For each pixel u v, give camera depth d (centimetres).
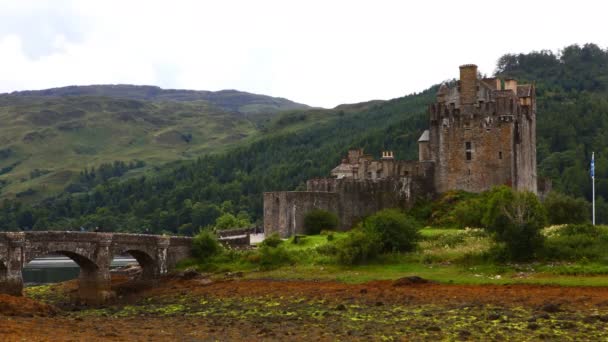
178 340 5553
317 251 10012
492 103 13025
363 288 7975
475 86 13212
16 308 7181
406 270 8838
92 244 9019
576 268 8081
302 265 9644
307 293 8006
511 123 12875
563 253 8606
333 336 5659
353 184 13225
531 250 8688
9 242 7969
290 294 8050
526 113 13788
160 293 9006
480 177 13050
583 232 9388
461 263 8906
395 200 13312
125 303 8550
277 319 6638
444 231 10781
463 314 6444
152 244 10100
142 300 8656
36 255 8344
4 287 7931
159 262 10144
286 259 9919
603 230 9450
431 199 13412
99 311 7731
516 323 5975
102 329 6112
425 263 9081
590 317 6103
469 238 9869
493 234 9206
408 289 7750
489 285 7631
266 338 5631
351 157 17438
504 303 6825
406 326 6006
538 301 6825
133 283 9788
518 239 8650
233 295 8331
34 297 9431
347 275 8806
